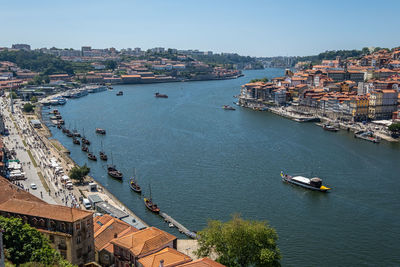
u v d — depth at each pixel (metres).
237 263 102.25
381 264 122.88
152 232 101.38
